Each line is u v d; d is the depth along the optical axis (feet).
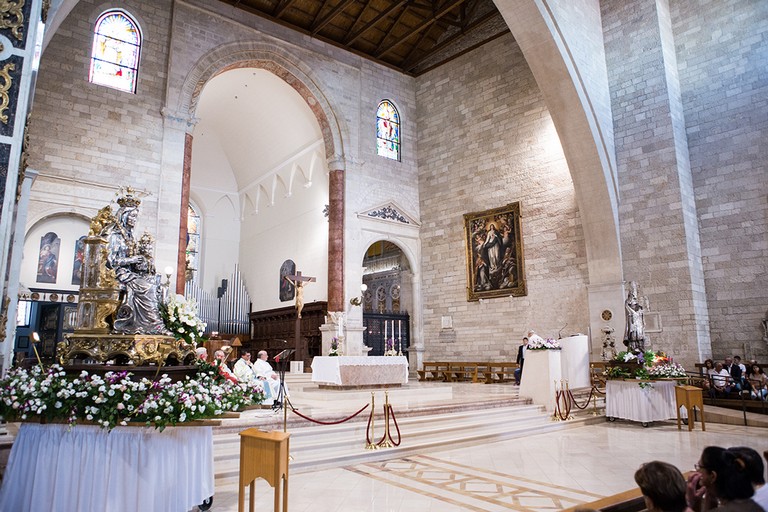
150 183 54.65
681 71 56.49
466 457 28.37
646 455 28.73
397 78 77.92
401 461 27.37
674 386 40.34
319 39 70.49
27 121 15.49
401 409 35.55
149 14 57.72
